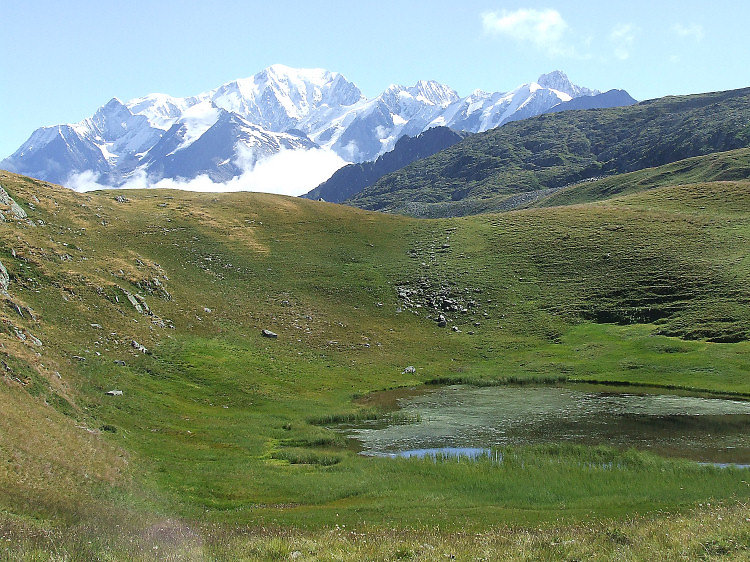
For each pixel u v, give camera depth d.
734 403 60.22
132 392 52.56
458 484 36.19
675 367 72.06
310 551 19.28
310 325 87.25
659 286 93.31
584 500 32.75
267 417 54.72
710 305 84.88
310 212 138.12
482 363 80.56
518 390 69.25
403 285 104.69
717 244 103.19
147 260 92.88
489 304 98.06
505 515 29.33
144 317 72.25
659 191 145.00
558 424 53.44
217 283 96.00
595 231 117.88
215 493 33.28
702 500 31.56
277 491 34.50
